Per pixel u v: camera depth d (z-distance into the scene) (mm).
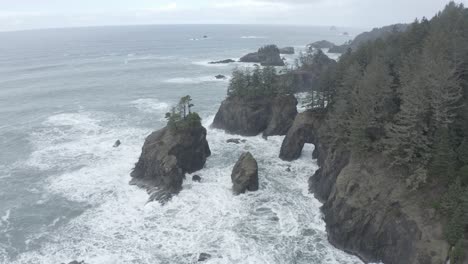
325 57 176125
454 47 60844
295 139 85188
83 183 76125
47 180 78250
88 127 112562
